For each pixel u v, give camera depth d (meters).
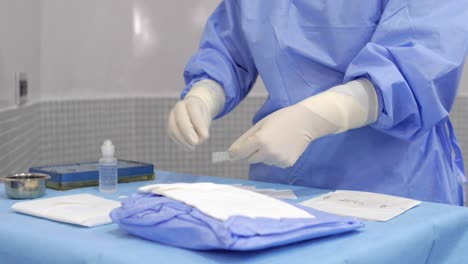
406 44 1.33
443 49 1.30
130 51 2.91
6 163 2.06
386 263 0.97
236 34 1.68
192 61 1.66
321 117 1.27
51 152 2.67
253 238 0.88
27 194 1.32
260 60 1.56
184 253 0.90
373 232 1.03
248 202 1.01
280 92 1.54
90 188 1.44
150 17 2.95
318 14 1.50
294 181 1.56
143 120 2.96
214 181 1.54
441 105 1.33
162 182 1.52
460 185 1.61
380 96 1.31
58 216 1.09
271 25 1.53
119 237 0.99
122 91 2.90
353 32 1.46
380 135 1.47
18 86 2.26
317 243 0.96
